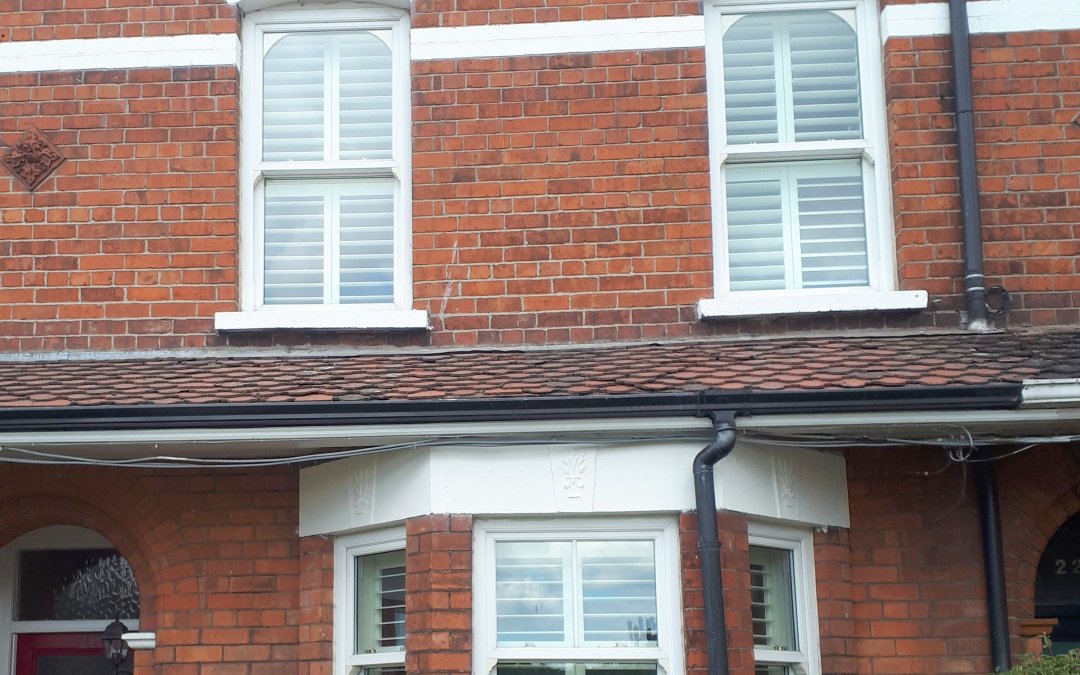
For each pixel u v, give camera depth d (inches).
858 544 284.8
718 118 314.8
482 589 260.1
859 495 286.8
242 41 323.6
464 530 258.5
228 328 298.2
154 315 303.0
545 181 305.6
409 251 312.5
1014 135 304.0
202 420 253.0
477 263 302.5
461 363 282.7
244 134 319.3
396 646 270.5
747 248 312.2
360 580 280.1
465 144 308.5
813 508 276.8
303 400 253.1
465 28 314.5
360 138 322.3
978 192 300.2
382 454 271.6
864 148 312.3
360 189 320.8
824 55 321.4
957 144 303.0
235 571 287.7
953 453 284.5
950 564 283.0
